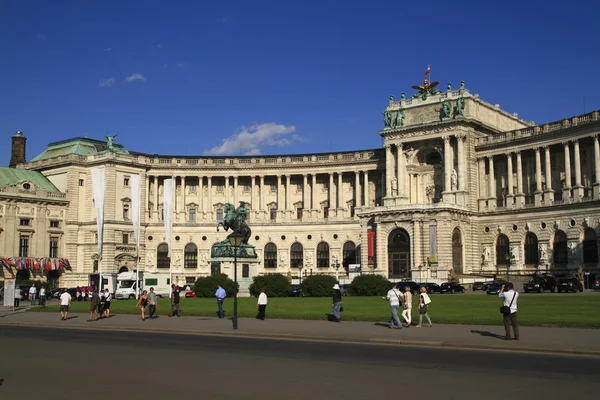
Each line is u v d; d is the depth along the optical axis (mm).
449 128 131000
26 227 141125
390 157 140000
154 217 158125
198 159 160375
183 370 30438
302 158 158750
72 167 149500
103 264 145875
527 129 126688
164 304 80812
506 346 37406
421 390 25266
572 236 116500
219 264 99625
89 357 35250
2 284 134500
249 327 52000
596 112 114312
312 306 70625
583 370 29656
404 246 126500
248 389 25781
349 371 29828
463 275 120375
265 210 161500
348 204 156500
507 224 128250
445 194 130250
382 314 58781
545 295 82250
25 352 37750
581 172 120688
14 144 167875
